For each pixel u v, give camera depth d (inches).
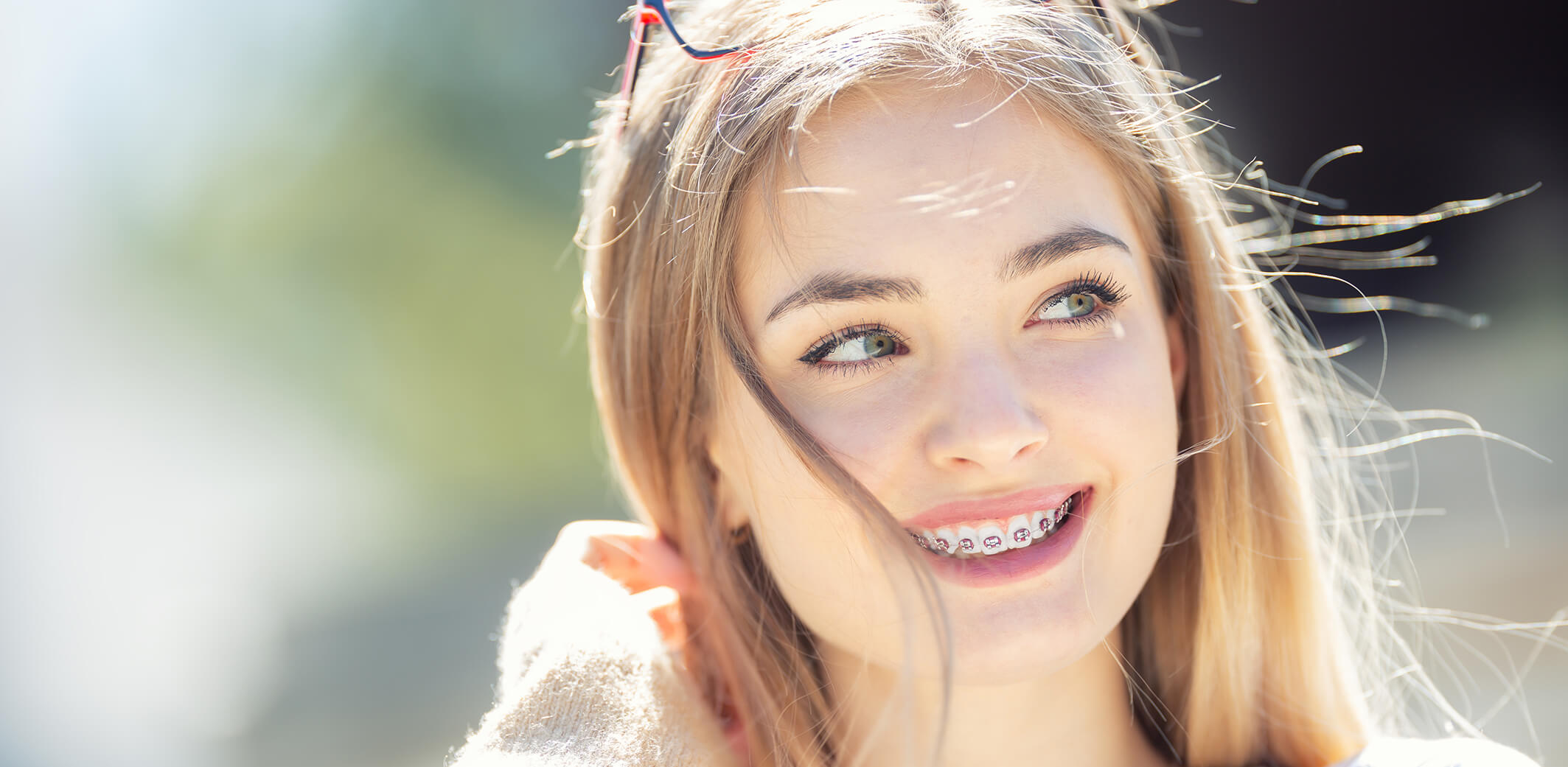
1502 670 127.7
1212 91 267.0
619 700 48.7
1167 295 52.8
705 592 53.9
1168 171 51.0
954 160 44.1
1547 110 276.4
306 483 354.3
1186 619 55.0
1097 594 46.2
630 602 53.1
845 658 51.7
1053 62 46.6
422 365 356.2
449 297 355.3
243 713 196.4
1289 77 271.0
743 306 46.9
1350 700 56.4
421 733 185.6
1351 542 61.6
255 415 358.0
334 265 360.8
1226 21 265.4
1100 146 47.4
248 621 243.3
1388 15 267.9
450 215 355.3
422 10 356.2
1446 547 167.9
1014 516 45.1
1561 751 107.4
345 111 358.3
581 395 342.3
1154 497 47.4
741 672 52.9
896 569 44.4
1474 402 232.4
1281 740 55.5
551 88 354.6
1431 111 276.4
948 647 43.1
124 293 355.9
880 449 44.8
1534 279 277.3
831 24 46.3
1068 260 45.1
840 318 44.7
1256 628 54.6
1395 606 63.5
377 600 259.1
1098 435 45.4
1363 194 281.4
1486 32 269.1
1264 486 54.9
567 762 46.5
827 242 44.4
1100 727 51.5
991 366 43.9
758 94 46.4
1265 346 55.5
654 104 53.4
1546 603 143.0
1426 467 203.6
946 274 43.6
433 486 346.9
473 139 357.1
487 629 235.1
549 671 49.8
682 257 49.0
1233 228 57.6
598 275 56.6
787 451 46.1
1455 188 281.9
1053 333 46.0
